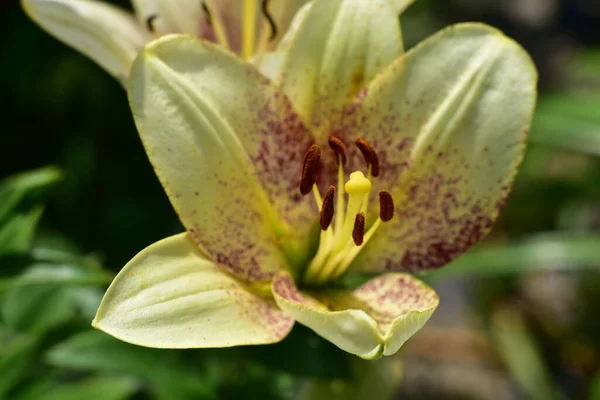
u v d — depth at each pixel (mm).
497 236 1021
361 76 553
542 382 878
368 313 547
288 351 571
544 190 1015
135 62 525
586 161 1015
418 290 546
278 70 558
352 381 569
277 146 551
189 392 624
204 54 534
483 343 966
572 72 1178
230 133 540
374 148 558
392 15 552
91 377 698
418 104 554
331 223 566
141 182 933
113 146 926
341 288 563
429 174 557
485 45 551
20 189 599
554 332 955
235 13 602
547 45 1472
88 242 909
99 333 616
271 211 555
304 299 547
